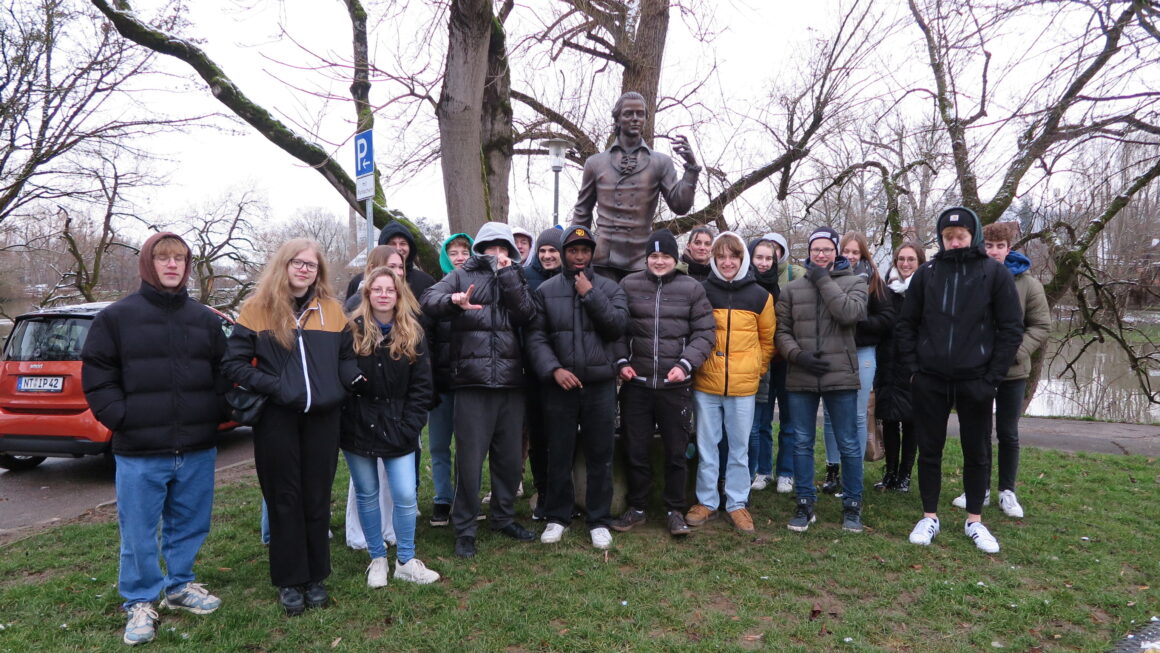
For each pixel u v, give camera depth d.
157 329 2.86
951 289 3.86
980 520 4.08
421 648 2.78
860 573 3.49
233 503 5.01
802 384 4.09
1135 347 12.62
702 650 2.72
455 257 4.49
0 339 17.45
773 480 5.42
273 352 2.96
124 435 2.82
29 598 3.31
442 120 6.51
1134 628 2.92
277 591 3.35
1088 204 10.82
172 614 3.11
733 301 4.12
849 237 4.68
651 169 4.72
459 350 3.68
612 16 8.75
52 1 10.91
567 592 3.26
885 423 5.09
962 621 3.00
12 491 6.00
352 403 3.30
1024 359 4.38
